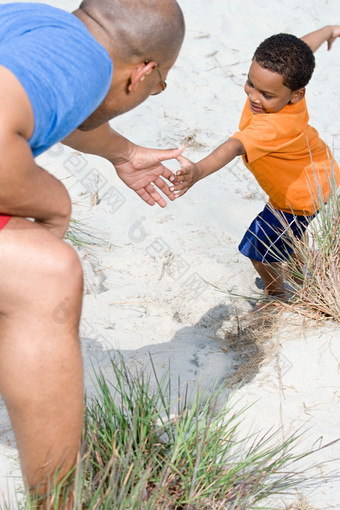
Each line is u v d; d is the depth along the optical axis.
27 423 1.52
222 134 4.56
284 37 2.74
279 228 3.02
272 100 2.75
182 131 4.55
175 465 1.92
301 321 2.87
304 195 2.96
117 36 1.53
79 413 1.56
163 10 1.56
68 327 1.50
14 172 1.34
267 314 2.97
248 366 2.65
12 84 1.33
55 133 1.44
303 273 3.03
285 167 2.90
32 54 1.38
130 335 2.89
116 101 1.65
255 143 2.74
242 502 1.92
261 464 2.00
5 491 1.97
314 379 2.53
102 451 1.92
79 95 1.42
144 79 1.64
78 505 1.57
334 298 2.85
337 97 5.08
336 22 6.04
